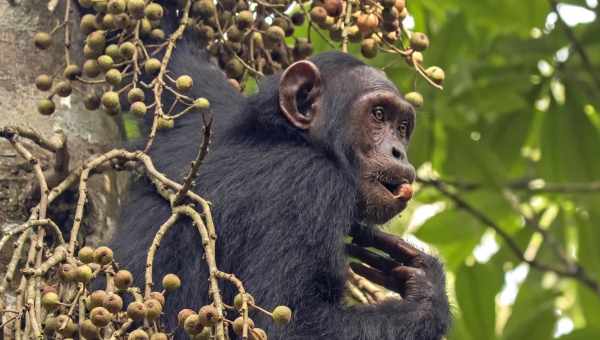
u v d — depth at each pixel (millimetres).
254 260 9188
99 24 9203
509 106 14703
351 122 10281
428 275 10008
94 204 9461
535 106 15328
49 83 8789
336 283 9531
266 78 10430
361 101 10328
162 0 11023
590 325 14789
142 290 9195
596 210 15367
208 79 10961
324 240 9477
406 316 9562
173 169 9953
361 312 9484
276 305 8977
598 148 15078
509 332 15148
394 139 10367
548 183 15375
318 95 10391
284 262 9172
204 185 9688
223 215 9414
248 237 9312
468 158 15141
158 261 9320
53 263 7227
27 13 9906
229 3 10234
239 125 10320
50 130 9477
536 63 15195
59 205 9172
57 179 8742
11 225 8836
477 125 15719
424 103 14539
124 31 9297
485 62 15172
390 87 10484
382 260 10141
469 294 15023
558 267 15859
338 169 10086
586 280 15484
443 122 14594
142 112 8562
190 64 10961
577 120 15102
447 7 14961
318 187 9742
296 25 10750
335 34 10125
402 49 10414
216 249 9336
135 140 10477
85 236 9312
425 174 15656
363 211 10234
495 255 15891
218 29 10023
